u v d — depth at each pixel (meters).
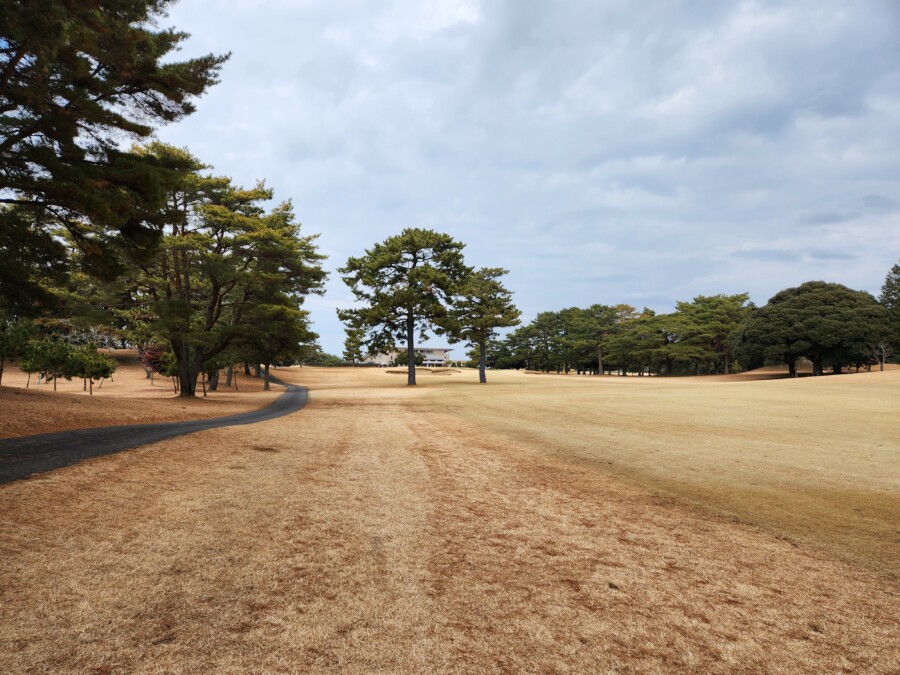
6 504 5.25
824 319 62.97
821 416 19.05
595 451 11.89
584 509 6.84
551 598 3.93
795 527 6.16
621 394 33.22
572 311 112.06
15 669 2.65
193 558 4.34
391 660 2.93
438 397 34.56
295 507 6.12
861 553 5.24
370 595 3.82
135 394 39.75
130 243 13.63
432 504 6.70
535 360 114.50
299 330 30.98
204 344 26.75
